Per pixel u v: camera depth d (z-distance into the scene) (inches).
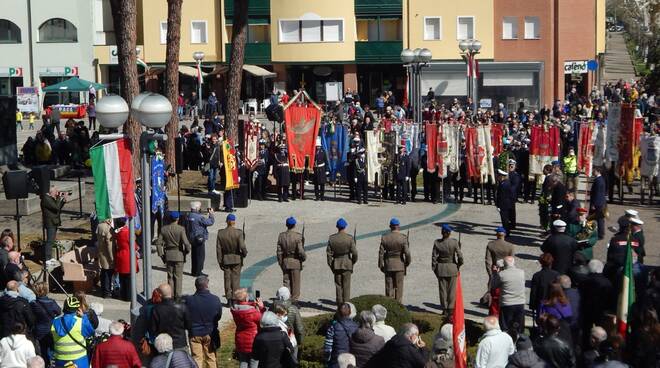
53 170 1754.4
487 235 1360.7
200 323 784.3
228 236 1031.6
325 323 907.4
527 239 1334.9
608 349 630.5
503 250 987.9
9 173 1157.7
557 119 1910.7
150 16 2982.3
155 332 729.6
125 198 864.9
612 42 6466.5
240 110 2783.0
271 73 2864.2
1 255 961.5
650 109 2418.8
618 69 4589.1
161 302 733.3
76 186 1670.8
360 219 1488.7
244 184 1573.6
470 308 1000.2
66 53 3110.2
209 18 2987.2
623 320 764.6
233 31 1772.9
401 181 1605.6
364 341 661.9
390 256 994.7
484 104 2878.9
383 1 2952.8
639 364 685.9
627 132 1544.0
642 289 840.3
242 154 1621.6
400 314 879.7
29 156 1878.7
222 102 2970.0
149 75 2783.0
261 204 1609.3
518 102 2947.8
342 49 2965.1
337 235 999.6
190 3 2979.8
